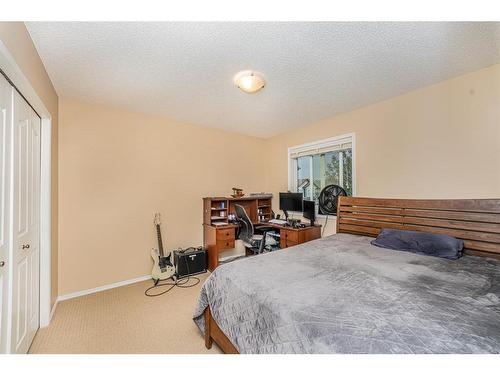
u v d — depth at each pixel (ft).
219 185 12.44
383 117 8.70
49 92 6.69
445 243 6.02
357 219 8.89
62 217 7.93
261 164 14.39
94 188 8.63
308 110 9.72
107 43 5.33
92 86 7.39
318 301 3.55
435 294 3.76
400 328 2.83
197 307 5.46
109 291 8.54
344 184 10.46
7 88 4.17
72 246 8.10
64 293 7.91
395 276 4.55
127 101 8.61
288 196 11.96
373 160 9.00
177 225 10.80
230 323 4.33
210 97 8.41
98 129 8.80
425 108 7.59
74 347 5.36
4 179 4.04
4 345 4.02
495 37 5.15
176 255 9.96
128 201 9.42
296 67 6.45
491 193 6.29
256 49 5.63
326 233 10.62
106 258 8.80
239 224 10.98
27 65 4.74
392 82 7.30
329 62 6.21
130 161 9.52
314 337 2.88
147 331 6.01
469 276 4.54
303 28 4.92
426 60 6.11
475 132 6.57
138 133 9.77
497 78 6.22
